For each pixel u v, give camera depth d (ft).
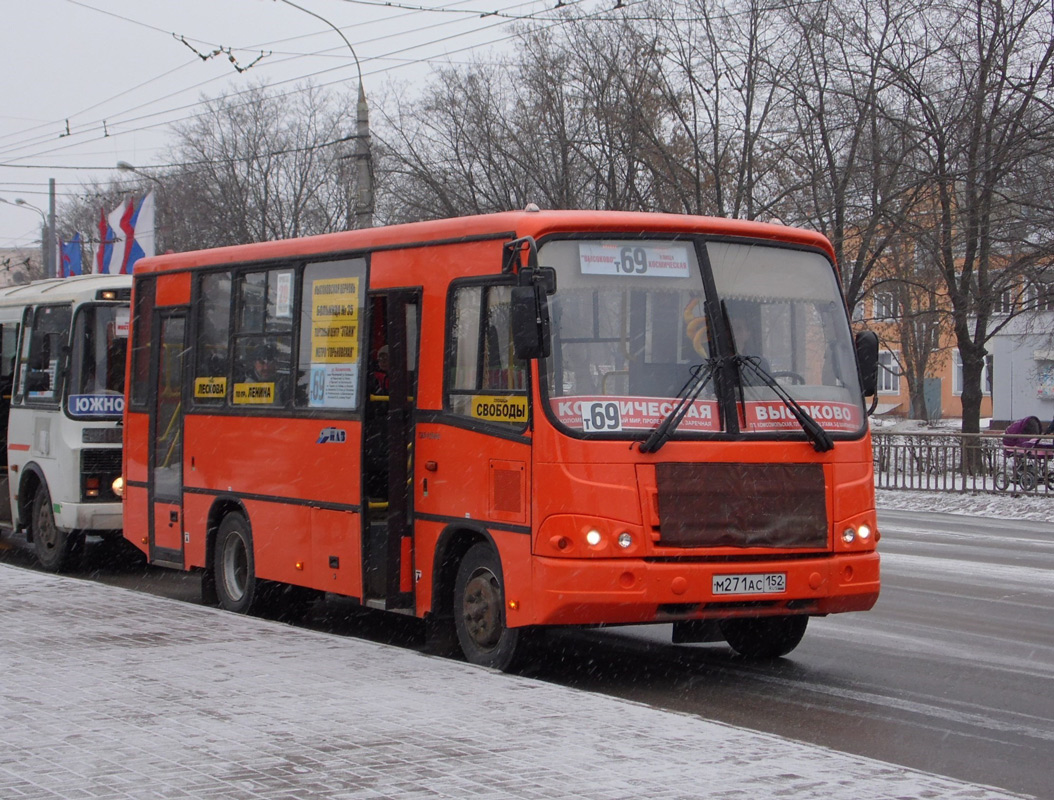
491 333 29.04
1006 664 30.86
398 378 31.81
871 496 29.53
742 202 110.52
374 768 18.61
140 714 22.24
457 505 29.86
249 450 37.93
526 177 125.18
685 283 28.71
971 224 93.66
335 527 33.86
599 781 17.89
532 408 27.37
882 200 98.22
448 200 126.00
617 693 27.89
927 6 95.04
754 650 32.04
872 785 17.93
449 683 25.17
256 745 19.99
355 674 26.07
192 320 41.29
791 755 19.54
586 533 26.61
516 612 27.71
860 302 113.19
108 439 47.67
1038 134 90.74
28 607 35.32
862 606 29.22
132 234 107.45
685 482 27.27
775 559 28.02
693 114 109.70
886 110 98.58
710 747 19.98
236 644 29.68
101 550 56.03
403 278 32.09
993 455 80.64
